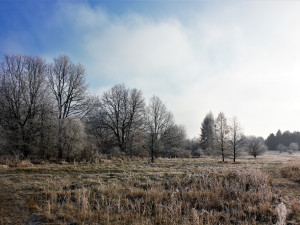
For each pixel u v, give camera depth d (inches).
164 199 330.0
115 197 328.2
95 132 1343.5
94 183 402.3
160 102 1491.1
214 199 326.3
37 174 471.8
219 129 1253.1
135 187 385.4
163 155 1481.3
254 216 280.4
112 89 1403.8
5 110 876.0
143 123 1368.1
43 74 975.6
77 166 624.4
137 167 663.1
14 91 888.3
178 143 1630.2
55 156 872.3
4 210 259.8
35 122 897.5
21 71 919.7
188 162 962.1
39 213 257.8
